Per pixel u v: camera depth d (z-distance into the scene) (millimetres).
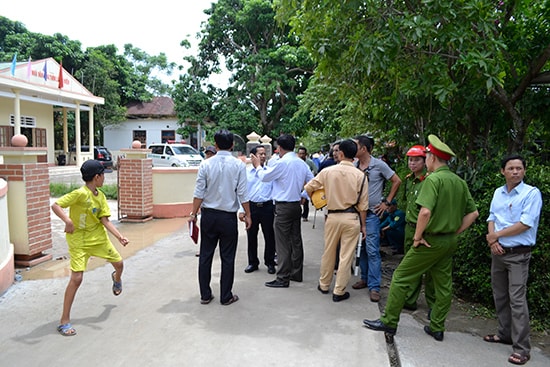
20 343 3441
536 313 4059
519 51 4770
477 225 4258
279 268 4930
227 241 4328
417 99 5574
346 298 4582
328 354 3336
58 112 29859
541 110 4777
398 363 3326
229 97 22422
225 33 22078
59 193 13070
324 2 4656
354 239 4438
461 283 4801
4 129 20766
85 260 3785
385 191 7301
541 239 3910
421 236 3420
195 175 9625
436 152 3531
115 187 13734
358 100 6352
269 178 4824
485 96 4914
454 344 3562
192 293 4656
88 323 3826
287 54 19797
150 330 3705
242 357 3266
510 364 3250
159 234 7633
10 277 4789
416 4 4539
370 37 4371
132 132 32031
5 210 4773
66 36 28875
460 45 4082
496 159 4750
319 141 20219
